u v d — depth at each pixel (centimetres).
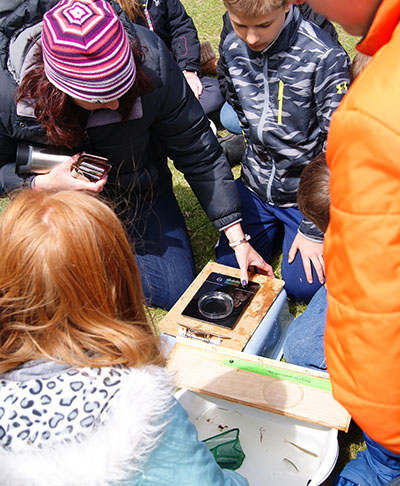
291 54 211
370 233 87
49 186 202
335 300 97
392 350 91
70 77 168
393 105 80
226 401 184
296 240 228
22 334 103
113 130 207
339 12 90
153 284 240
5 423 96
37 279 97
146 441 99
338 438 190
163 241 245
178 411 108
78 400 97
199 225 298
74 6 170
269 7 188
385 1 83
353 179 86
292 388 177
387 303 88
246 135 246
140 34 208
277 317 219
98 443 96
